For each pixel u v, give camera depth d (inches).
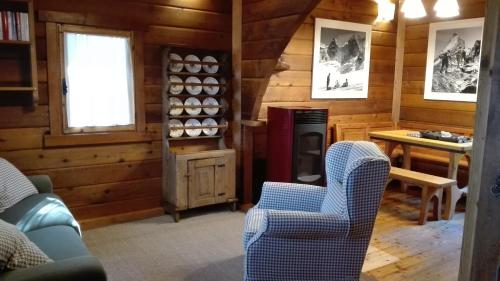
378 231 139.7
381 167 83.5
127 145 145.6
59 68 129.0
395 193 188.9
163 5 146.9
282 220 82.7
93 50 134.7
